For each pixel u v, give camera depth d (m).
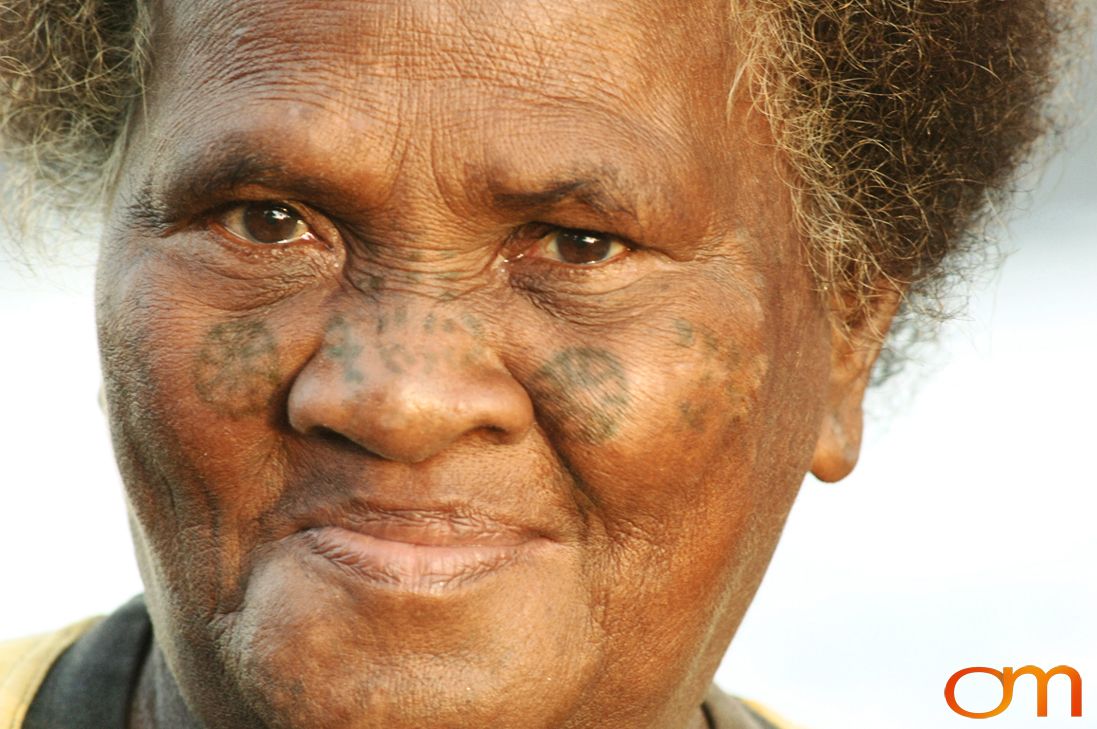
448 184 1.55
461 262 1.59
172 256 1.65
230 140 1.57
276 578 1.60
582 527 1.65
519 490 1.61
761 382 1.72
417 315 1.57
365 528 1.58
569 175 1.55
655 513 1.66
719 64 1.67
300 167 1.55
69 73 1.89
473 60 1.55
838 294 1.90
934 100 1.88
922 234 1.94
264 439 1.62
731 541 1.74
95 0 1.83
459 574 1.58
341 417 1.53
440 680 1.56
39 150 2.02
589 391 1.60
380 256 1.59
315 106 1.55
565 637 1.63
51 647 2.10
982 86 1.94
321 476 1.60
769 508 1.81
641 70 1.60
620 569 1.66
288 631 1.58
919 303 2.09
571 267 1.63
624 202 1.58
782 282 1.76
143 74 1.71
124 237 1.70
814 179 1.80
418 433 1.53
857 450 2.03
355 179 1.55
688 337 1.64
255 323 1.61
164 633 1.75
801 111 1.78
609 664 1.69
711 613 1.77
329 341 1.57
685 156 1.63
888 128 1.86
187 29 1.64
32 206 2.15
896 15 1.82
